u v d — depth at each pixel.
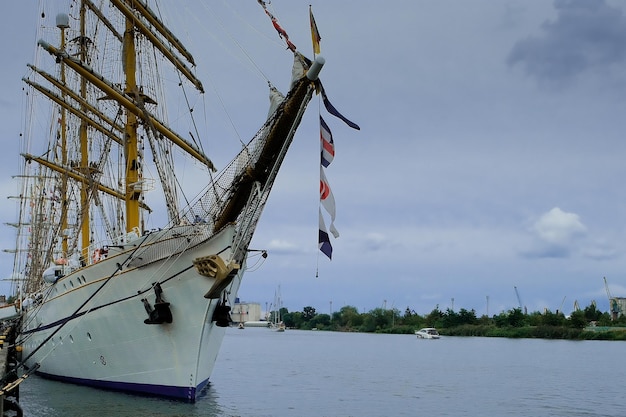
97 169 52.06
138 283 31.42
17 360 48.56
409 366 73.56
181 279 30.12
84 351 35.41
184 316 30.50
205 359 32.62
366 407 38.56
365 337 195.12
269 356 93.12
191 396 31.05
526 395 45.72
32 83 50.25
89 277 34.28
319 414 35.28
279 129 27.97
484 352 104.31
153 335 31.53
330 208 26.31
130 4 39.75
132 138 39.09
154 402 31.91
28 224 73.38
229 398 40.91
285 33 27.50
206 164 44.59
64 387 37.50
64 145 59.94
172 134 41.25
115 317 32.69
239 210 29.77
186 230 30.14
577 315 166.25
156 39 41.22
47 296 40.72
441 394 45.88
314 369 68.25
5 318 69.06
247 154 29.36
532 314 189.50
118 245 32.62
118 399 32.78
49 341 39.47
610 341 152.25
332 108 26.70
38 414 29.67
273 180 29.58
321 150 26.70
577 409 39.06
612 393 47.31
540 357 90.69
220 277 28.55
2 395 24.53
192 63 45.19
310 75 26.14
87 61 52.88
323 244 26.11
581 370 68.12
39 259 61.03
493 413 37.22
